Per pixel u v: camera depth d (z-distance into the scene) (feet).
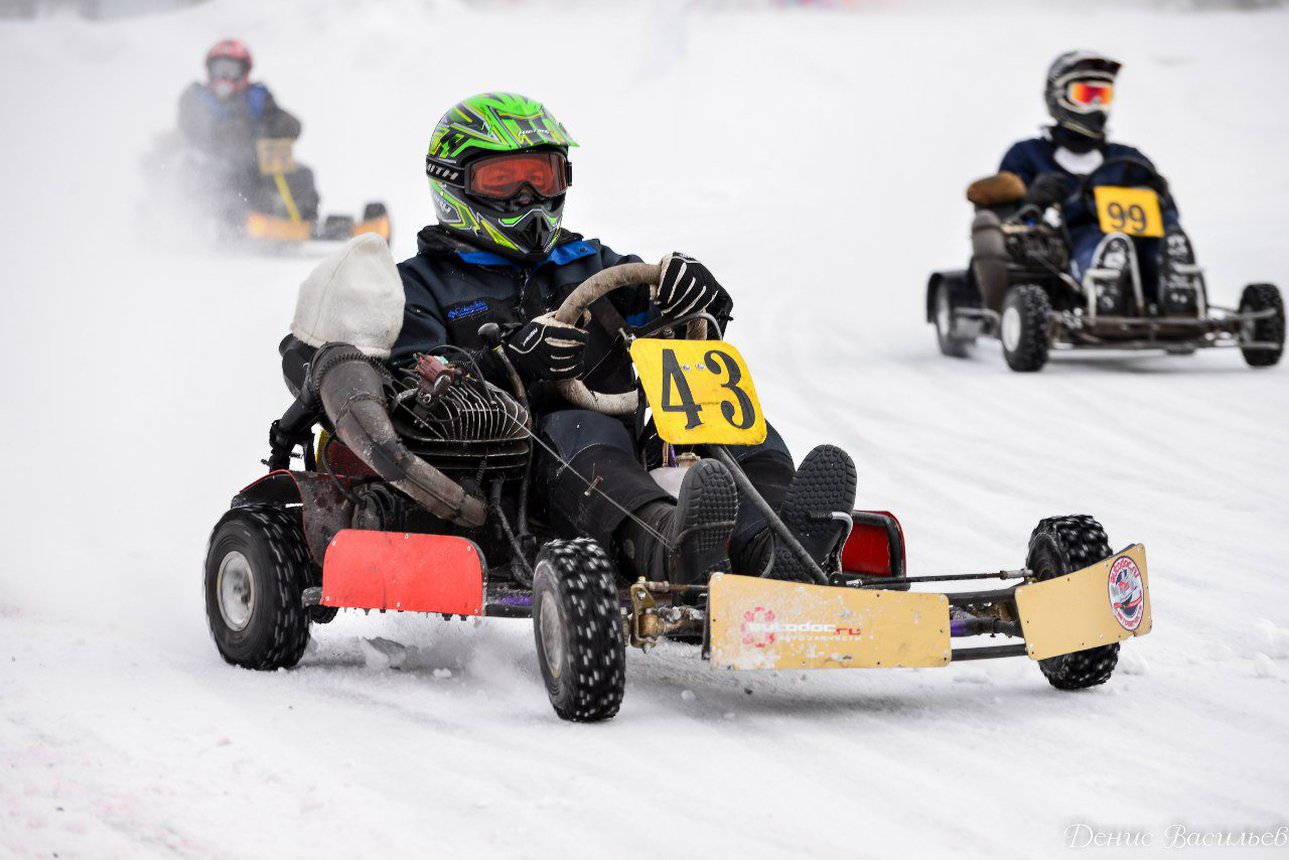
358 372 57.93
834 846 39.32
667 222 288.30
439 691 55.57
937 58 447.01
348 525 59.57
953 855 38.78
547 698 54.39
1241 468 100.27
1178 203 286.05
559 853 38.91
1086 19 499.92
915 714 52.03
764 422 56.49
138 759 46.47
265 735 49.37
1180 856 38.83
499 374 61.00
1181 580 73.67
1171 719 51.08
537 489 59.72
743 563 55.83
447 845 39.45
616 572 57.00
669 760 46.47
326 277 60.23
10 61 470.80
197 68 470.39
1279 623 65.51
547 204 63.41
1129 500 92.07
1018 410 121.60
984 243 143.02
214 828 40.70
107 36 487.61
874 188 329.93
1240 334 139.64
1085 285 137.18
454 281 63.31
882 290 202.80
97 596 72.43
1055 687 55.57
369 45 479.82
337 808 42.14
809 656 49.03
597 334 62.34
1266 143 353.72
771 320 176.65
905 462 103.60
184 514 91.09
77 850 39.32
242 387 128.67
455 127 63.26
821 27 486.79
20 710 52.01
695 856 38.73
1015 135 374.43
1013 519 88.02
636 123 404.16
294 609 58.23
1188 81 410.93
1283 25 487.61
